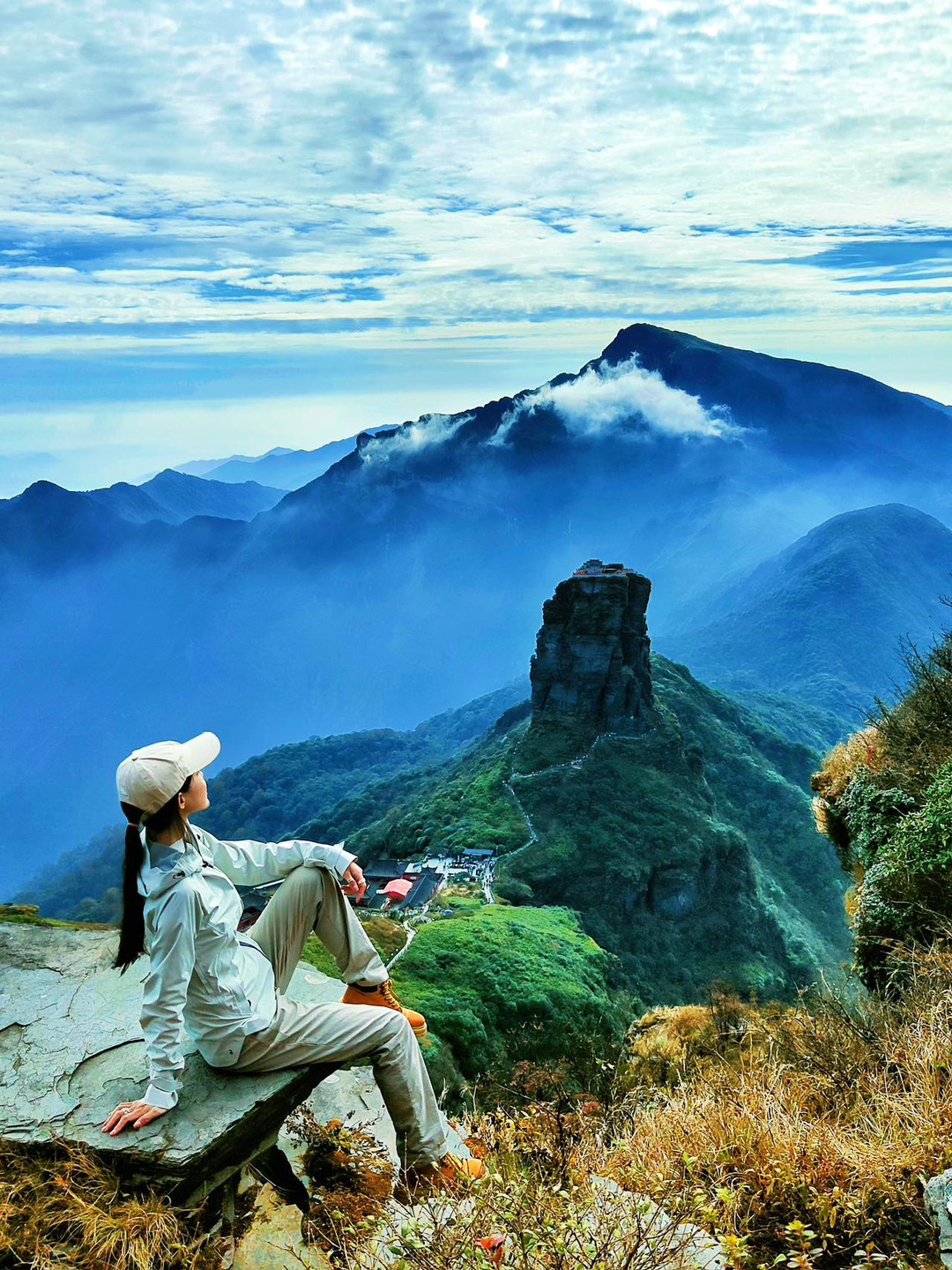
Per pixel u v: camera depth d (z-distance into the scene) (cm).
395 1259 324
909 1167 371
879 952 736
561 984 4472
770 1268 337
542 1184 371
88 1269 308
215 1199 364
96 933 507
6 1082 376
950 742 924
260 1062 371
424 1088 400
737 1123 417
